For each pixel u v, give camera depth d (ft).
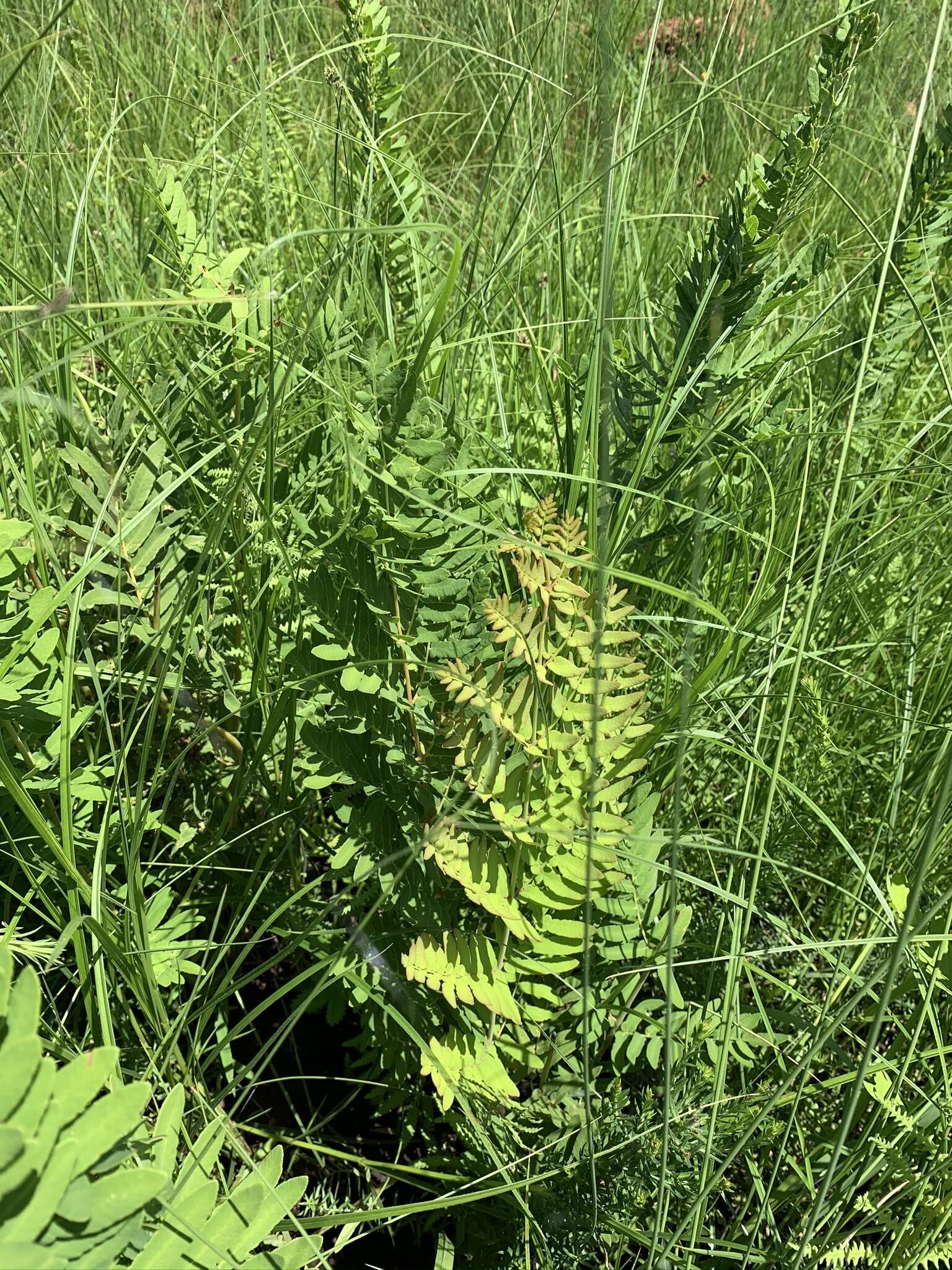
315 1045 5.29
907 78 12.71
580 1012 4.62
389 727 4.73
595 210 9.54
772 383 6.59
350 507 4.37
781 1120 4.63
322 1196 4.53
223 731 5.26
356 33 5.95
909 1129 4.04
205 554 4.63
